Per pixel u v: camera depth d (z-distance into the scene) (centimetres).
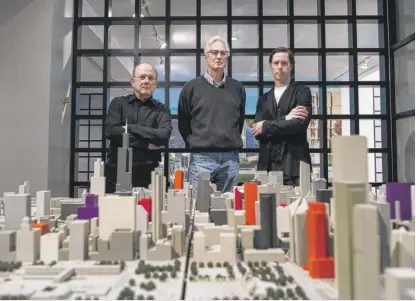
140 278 55
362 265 43
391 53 230
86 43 260
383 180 238
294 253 63
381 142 240
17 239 63
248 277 53
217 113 155
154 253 64
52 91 209
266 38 283
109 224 68
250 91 232
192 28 255
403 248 50
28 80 207
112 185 150
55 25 211
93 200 80
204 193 107
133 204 68
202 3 240
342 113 256
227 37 229
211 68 156
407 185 71
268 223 66
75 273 57
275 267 59
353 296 44
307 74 302
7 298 46
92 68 282
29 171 205
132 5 246
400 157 227
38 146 206
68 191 227
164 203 86
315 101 246
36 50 207
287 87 159
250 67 292
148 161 154
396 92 229
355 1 229
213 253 62
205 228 70
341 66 294
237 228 71
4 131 207
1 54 208
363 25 248
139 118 157
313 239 56
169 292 48
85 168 240
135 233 66
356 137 47
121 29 256
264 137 158
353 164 47
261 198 67
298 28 258
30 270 57
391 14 229
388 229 53
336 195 46
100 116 228
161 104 165
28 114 206
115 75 308
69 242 63
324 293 49
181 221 79
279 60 158
